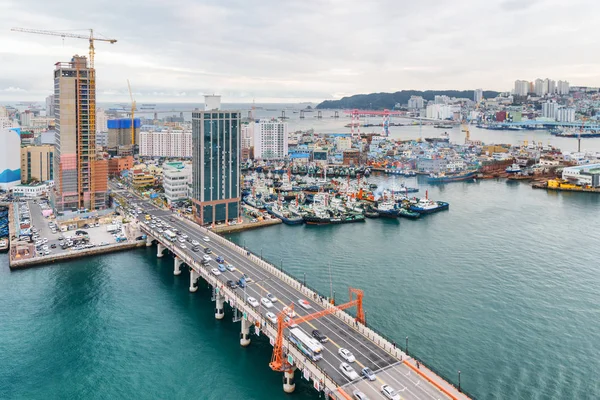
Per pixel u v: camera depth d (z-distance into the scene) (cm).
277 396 14312
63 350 16888
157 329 18362
